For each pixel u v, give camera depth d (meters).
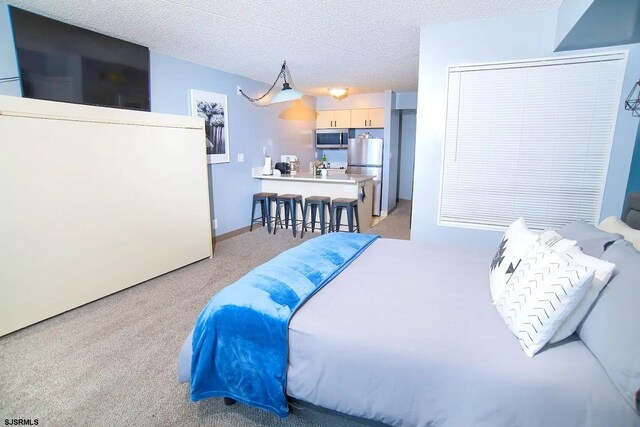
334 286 1.72
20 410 1.63
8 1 2.45
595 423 0.98
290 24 2.88
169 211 3.41
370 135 7.13
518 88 2.74
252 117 5.30
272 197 5.17
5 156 2.19
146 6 2.53
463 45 2.82
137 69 3.43
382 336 1.25
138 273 3.15
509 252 1.60
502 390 1.05
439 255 2.25
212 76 4.44
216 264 3.77
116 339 2.26
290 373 1.35
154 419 1.58
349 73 4.75
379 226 5.72
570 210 2.77
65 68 2.86
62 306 2.58
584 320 1.21
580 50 2.54
